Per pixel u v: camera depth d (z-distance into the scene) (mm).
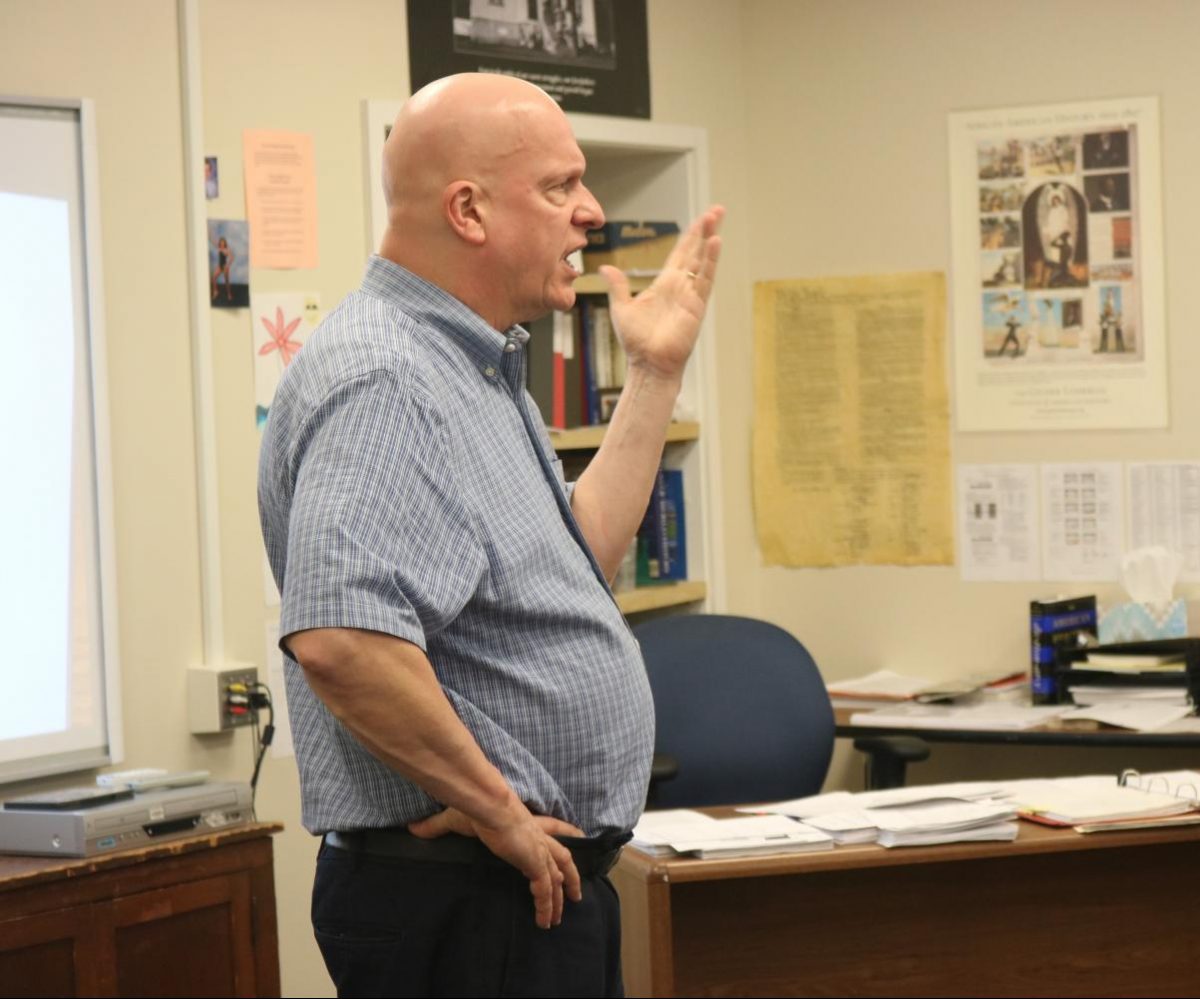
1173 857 2750
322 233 3293
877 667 4031
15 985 2383
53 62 2854
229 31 3135
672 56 3953
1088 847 2514
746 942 2639
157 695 3014
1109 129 3744
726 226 4078
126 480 2973
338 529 1515
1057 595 3832
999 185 3846
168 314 3035
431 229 1730
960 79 3867
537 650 1696
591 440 3824
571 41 3736
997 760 3932
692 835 2502
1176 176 3701
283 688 3225
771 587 4141
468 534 1614
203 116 3096
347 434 1561
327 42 3297
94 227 2889
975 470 3900
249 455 3178
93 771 2916
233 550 3148
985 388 3883
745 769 3391
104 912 2480
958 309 3896
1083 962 2727
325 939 1783
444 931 1729
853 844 2510
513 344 1778
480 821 1604
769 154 4082
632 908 2510
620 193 4113
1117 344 3762
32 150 2812
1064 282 3799
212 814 2656
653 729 1836
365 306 1714
